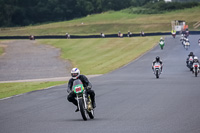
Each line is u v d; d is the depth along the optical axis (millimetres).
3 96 71875
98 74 114938
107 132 29062
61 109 45125
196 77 86938
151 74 100188
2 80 117062
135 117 36406
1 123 36750
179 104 44875
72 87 37812
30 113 43125
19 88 86688
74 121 35594
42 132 30375
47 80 104125
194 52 168500
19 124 35406
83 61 171125
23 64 168625
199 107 41688
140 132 28609
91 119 36562
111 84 77375
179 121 33062
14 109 47750
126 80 85375
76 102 37875
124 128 30562
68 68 145250
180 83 74062
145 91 61906
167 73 100875
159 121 33438
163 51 183125
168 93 57750
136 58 161250
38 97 60844
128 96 55625
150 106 44094
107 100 51969
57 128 31906
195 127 29953
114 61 157875
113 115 38500
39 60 185000
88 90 37156
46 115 40812
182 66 119625
